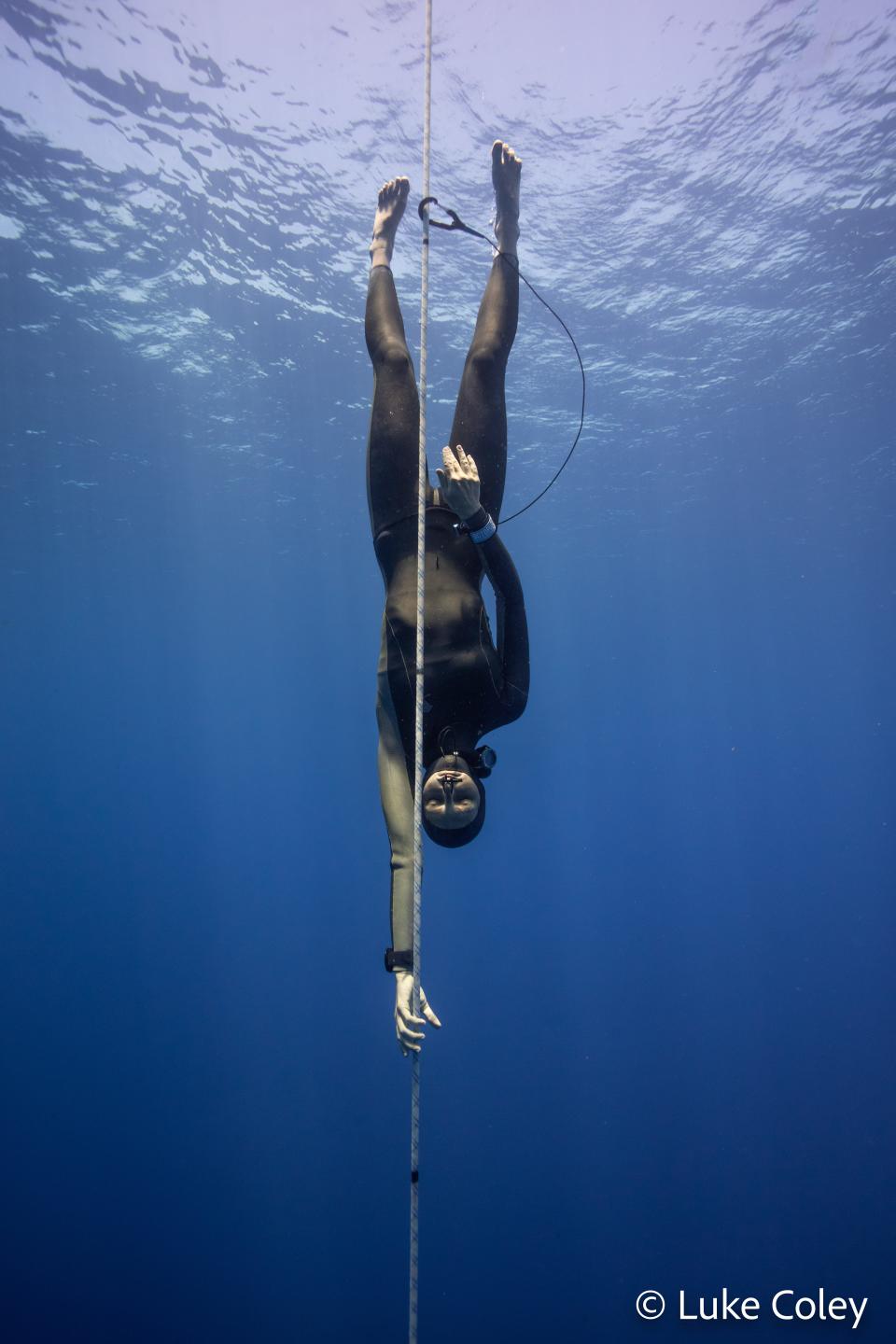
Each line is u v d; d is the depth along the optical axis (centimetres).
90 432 1923
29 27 1020
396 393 401
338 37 1062
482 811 338
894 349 1767
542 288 1522
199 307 1522
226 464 2114
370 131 1194
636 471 2258
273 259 1409
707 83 1149
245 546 2717
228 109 1142
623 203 1342
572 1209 2027
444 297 1509
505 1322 1648
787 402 1942
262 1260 1880
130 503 2303
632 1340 1552
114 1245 1942
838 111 1195
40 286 1457
